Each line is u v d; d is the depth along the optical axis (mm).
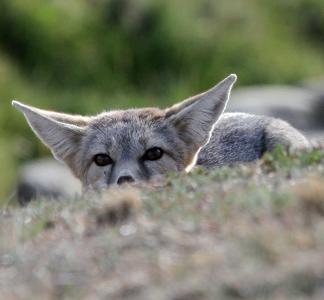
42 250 8625
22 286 7980
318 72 33219
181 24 31859
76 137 12555
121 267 7922
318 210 8305
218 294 7145
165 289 7383
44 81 29375
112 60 30578
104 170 12133
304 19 36031
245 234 7945
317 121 27469
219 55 31812
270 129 13609
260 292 7074
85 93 29125
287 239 7727
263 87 31062
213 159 13188
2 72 28781
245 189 9125
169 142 12172
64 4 31234
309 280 7082
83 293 7672
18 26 30109
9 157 26312
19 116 27625
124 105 28672
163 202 9172
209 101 12359
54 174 23500
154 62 30984
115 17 31562
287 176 9484
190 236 8227
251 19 33844
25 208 10500
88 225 9047
